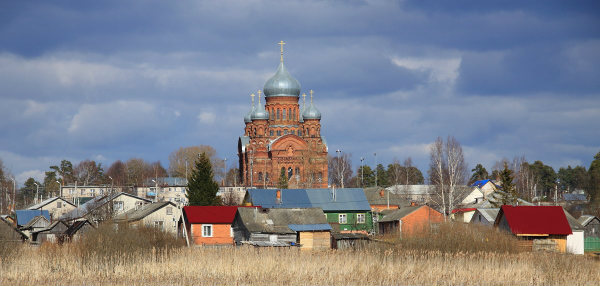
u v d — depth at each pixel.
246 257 108.88
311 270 99.88
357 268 101.19
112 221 135.62
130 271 100.88
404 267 101.62
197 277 97.31
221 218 150.12
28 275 98.38
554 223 135.62
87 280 95.81
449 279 96.06
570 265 101.00
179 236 153.75
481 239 115.56
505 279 96.19
